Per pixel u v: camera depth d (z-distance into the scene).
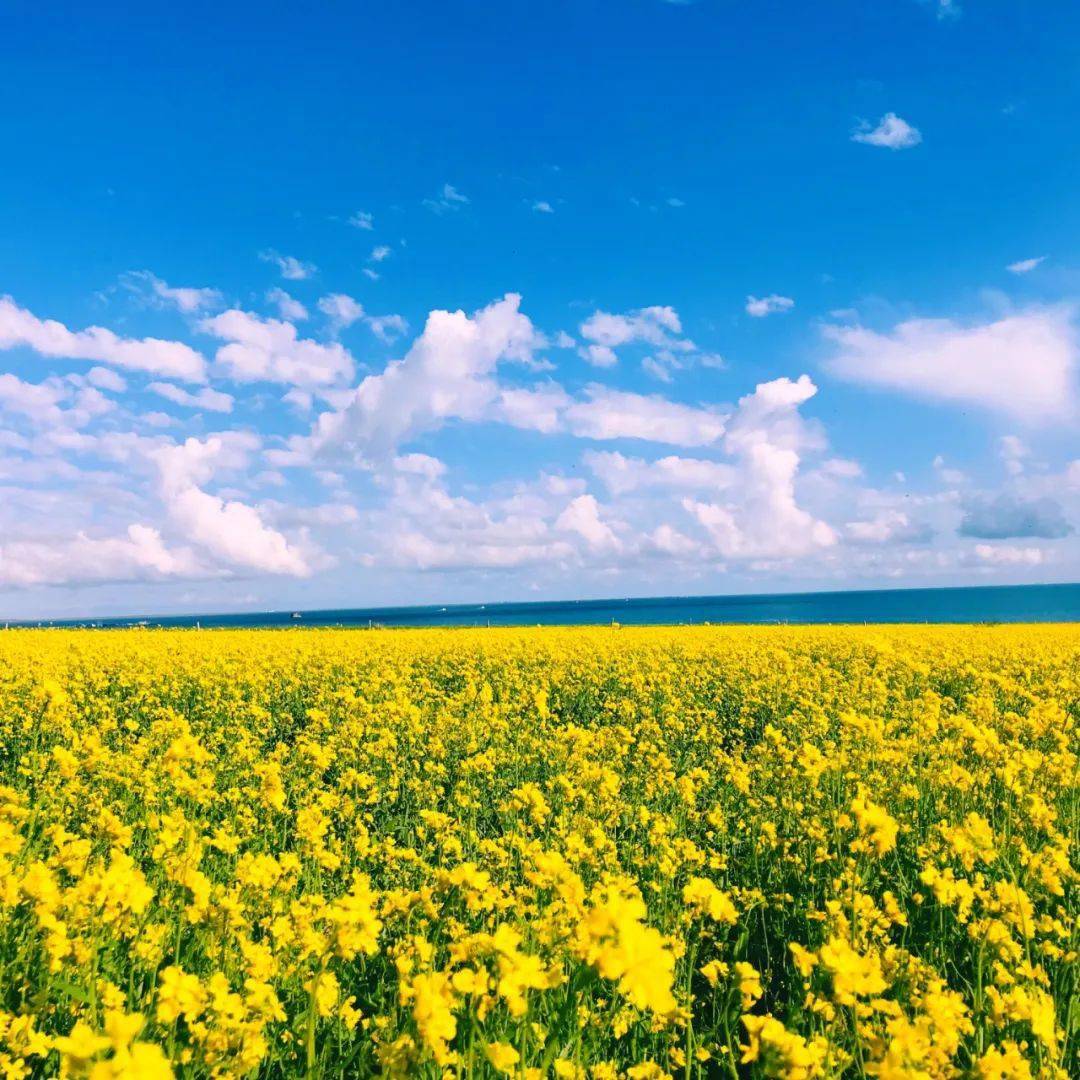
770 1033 2.45
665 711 13.93
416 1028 2.67
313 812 5.86
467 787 8.48
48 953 3.43
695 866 6.16
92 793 7.35
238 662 18.97
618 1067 3.80
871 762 8.45
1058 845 6.16
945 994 3.68
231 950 4.12
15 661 18.05
